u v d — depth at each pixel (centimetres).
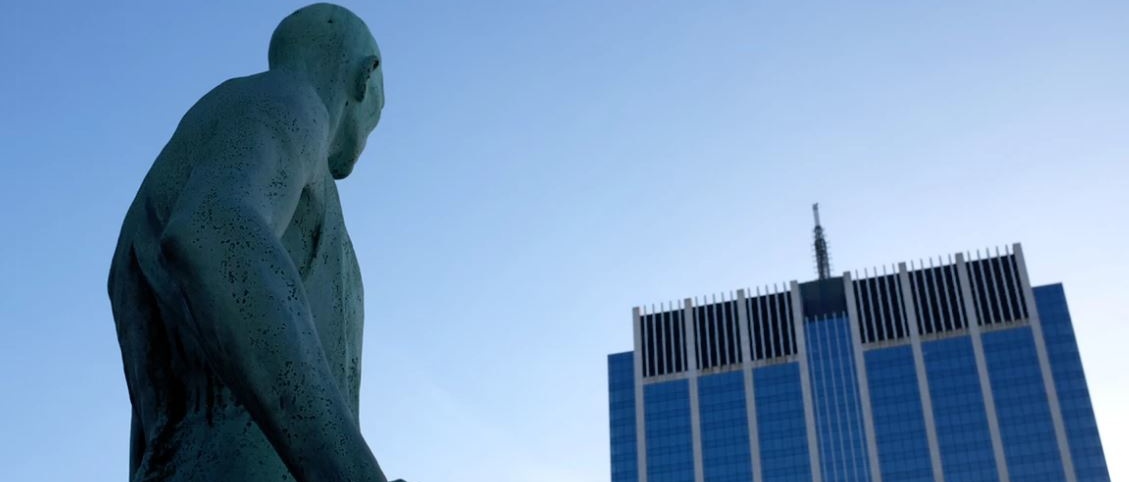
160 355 282
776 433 13100
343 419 231
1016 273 13338
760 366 13638
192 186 253
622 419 13800
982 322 13125
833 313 13762
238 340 231
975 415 12575
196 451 272
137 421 302
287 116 280
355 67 345
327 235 311
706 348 13988
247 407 236
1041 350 12744
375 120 357
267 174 264
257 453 272
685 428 13475
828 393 13200
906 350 13225
